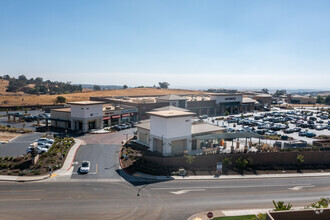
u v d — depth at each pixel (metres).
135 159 44.50
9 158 41.28
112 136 62.09
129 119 82.31
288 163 48.50
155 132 48.41
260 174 42.62
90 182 35.09
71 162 42.47
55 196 30.12
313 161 49.44
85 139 58.16
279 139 63.84
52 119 70.88
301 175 42.94
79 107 65.88
